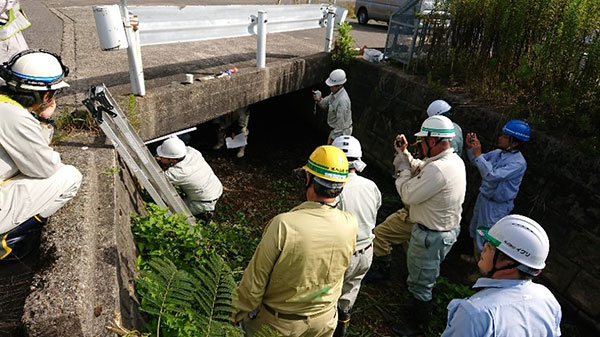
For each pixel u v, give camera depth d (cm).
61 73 229
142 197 429
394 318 405
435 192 333
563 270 429
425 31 619
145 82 463
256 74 554
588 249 407
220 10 487
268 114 866
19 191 212
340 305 347
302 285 222
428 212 346
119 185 315
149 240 331
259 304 230
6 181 215
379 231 432
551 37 481
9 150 205
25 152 208
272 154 723
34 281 190
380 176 692
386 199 624
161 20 426
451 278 471
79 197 250
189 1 1016
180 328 246
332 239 219
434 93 573
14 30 336
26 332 168
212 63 570
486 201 438
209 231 421
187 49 629
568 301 426
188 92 459
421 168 360
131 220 338
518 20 498
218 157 686
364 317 402
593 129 422
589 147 400
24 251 224
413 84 607
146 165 359
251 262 222
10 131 203
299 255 212
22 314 181
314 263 217
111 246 238
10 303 200
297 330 237
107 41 364
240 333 210
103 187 292
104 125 321
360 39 948
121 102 398
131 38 382
